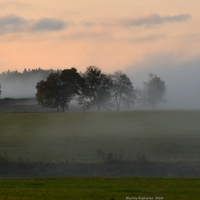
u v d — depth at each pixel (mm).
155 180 77375
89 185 70438
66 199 57406
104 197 58750
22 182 75312
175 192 62938
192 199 57781
